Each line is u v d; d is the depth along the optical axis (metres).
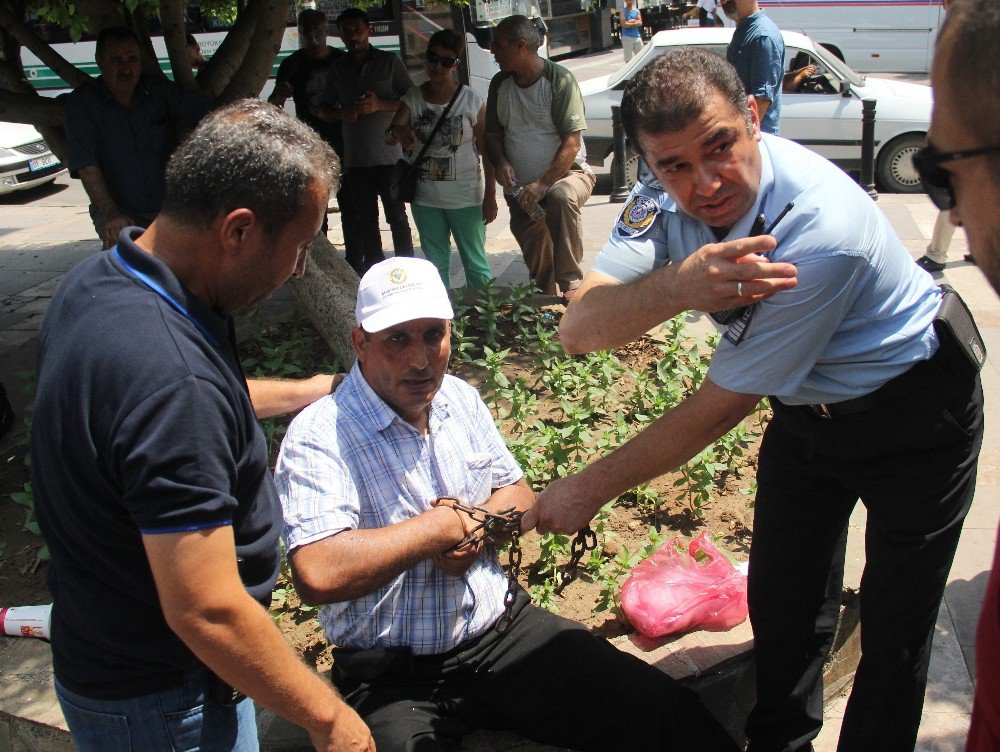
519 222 6.22
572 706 2.55
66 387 1.70
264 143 1.71
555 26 24.06
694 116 1.99
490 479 2.78
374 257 7.32
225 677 1.79
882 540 2.41
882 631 2.44
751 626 2.97
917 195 10.03
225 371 1.78
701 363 5.11
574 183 6.02
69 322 1.74
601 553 3.59
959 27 1.14
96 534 1.77
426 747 2.40
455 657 2.58
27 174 12.89
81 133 5.64
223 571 1.72
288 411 2.81
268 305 6.82
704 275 1.96
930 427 2.25
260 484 1.94
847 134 10.62
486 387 4.71
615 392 5.05
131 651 1.87
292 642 3.26
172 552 1.67
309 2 11.80
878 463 2.33
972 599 3.62
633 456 2.39
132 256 1.74
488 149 6.18
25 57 14.19
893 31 16.83
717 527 3.86
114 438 1.66
